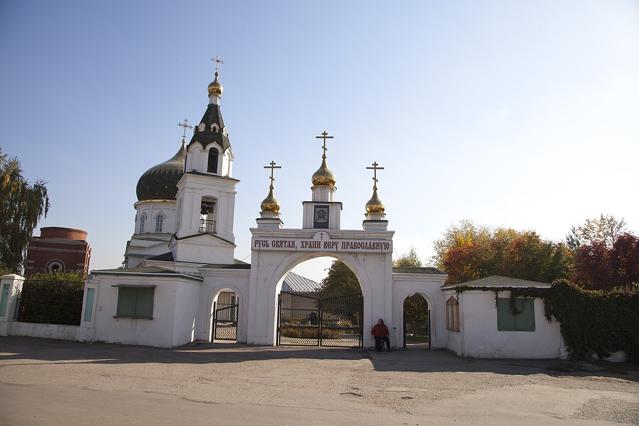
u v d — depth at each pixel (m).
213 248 33.66
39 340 23.89
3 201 35.28
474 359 21.98
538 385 14.98
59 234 51.81
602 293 22.20
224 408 10.31
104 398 10.76
